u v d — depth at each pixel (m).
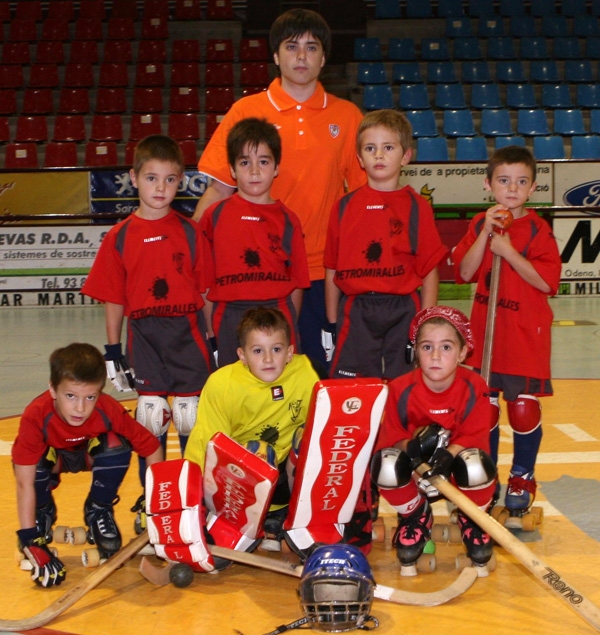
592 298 10.71
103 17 14.88
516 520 3.44
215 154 4.12
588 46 14.23
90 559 3.17
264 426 3.28
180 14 14.90
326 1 15.41
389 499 3.05
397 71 13.69
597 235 10.67
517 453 3.56
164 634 2.61
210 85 13.64
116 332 3.62
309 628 2.62
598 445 4.66
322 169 4.04
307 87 4.05
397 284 3.63
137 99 13.09
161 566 3.17
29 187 10.44
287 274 3.69
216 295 3.66
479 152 11.75
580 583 2.95
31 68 13.51
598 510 3.69
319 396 2.79
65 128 12.50
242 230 3.61
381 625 2.64
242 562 2.92
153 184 3.48
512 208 3.60
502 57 14.10
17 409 5.71
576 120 12.70
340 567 2.58
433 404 3.17
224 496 3.05
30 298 10.66
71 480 4.21
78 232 10.57
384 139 3.60
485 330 3.54
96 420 3.13
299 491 2.98
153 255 3.53
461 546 3.41
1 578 3.09
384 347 3.70
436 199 10.45
